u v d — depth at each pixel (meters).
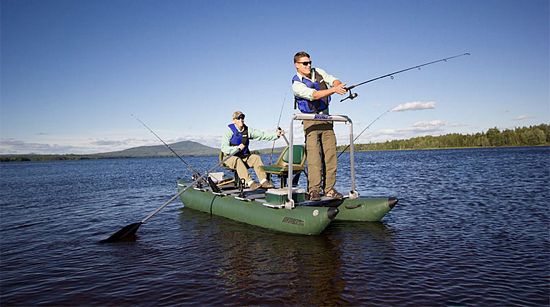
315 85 5.83
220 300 3.65
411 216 7.61
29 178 27.62
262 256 5.09
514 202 9.05
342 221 7.19
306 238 5.98
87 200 12.46
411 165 29.00
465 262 4.63
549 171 18.16
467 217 7.39
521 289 3.76
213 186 7.94
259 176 7.39
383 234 6.14
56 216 9.26
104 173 33.66
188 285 4.09
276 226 6.35
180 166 53.03
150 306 3.57
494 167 22.39
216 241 6.00
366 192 12.01
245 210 7.07
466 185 13.10
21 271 4.80
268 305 3.50
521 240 5.57
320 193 6.12
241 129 7.48
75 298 3.85
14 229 7.69
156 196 13.25
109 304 3.67
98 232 7.20
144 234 6.75
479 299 3.54
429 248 5.28
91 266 4.93
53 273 4.69
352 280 4.10
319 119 5.84
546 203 8.78
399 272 4.32
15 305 3.73
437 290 3.77
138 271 4.64
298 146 6.60
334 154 6.16
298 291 3.83
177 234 6.62
